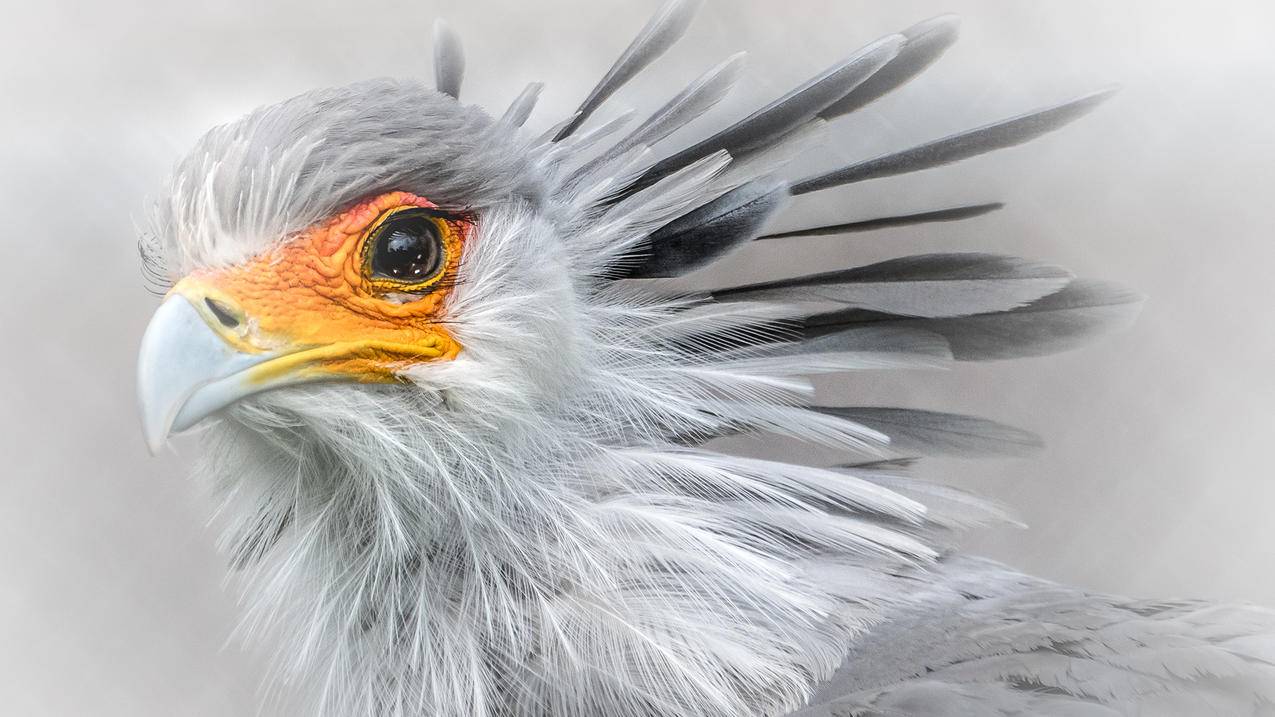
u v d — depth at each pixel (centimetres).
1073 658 361
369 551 366
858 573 364
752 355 368
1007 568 367
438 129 365
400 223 364
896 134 381
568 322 366
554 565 364
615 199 369
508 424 365
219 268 363
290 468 366
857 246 379
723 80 368
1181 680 360
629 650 362
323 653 366
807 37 382
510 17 387
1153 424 386
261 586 368
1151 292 385
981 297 366
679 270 368
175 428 362
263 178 363
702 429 367
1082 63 384
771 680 361
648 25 370
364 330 364
